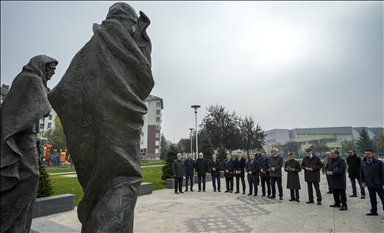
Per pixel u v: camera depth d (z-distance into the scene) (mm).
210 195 11617
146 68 2041
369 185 7539
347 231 5863
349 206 8906
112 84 1877
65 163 39062
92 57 1973
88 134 1913
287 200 10227
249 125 31516
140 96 2082
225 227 6180
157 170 25609
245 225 6367
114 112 1854
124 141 1868
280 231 5855
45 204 6953
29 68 2578
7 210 2295
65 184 12820
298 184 9898
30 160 2498
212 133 28641
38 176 2570
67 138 1992
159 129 68062
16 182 2297
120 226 1690
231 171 12664
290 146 65688
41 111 2443
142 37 2307
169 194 11922
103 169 1824
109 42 1952
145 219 6992
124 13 2223
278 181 10430
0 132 2271
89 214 1894
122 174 1861
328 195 11555
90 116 1917
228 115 29734
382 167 7398
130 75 1993
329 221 6777
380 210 8172
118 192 1769
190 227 6176
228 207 8703
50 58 2836
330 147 65562
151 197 10953
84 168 1972
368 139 48469
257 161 11633
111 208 1706
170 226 6266
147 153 66750
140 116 1952
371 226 6301
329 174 8602
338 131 76375
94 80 1909
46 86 2799
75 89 1970
